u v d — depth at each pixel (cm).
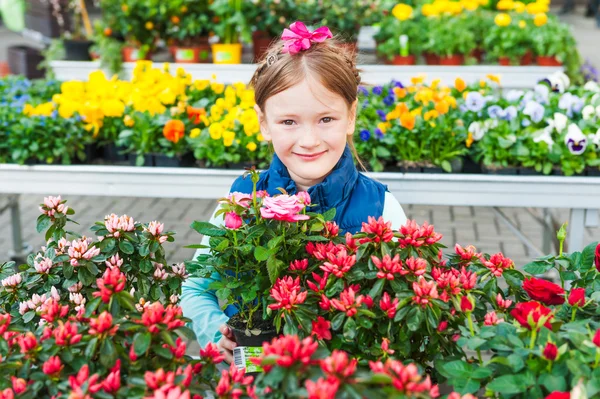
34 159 358
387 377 109
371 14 629
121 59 589
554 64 595
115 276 138
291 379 112
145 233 180
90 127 376
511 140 338
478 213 564
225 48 582
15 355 132
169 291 184
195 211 567
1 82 519
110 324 128
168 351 130
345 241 163
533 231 524
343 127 179
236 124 366
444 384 154
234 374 131
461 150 348
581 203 315
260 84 181
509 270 168
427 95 389
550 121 346
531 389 124
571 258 173
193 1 588
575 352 125
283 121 177
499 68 559
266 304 164
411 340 155
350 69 182
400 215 198
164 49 662
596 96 383
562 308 159
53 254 180
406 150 354
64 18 753
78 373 123
